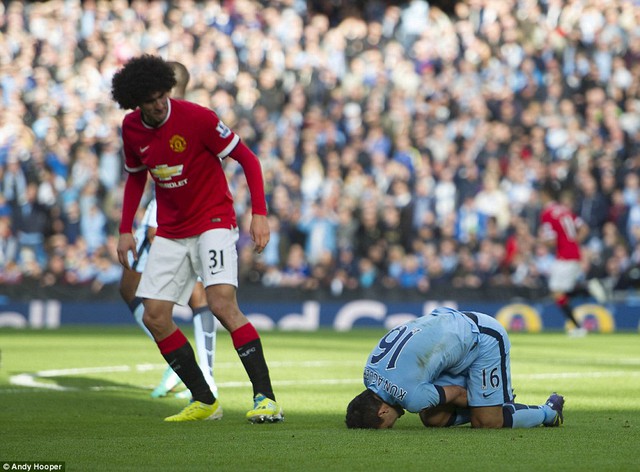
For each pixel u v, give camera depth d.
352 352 46.12
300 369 37.56
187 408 23.30
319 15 88.00
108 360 41.03
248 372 22.58
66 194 70.00
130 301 28.08
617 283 70.00
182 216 22.58
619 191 74.94
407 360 20.20
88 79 78.81
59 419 23.58
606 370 37.75
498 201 72.00
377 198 71.12
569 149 76.88
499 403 20.83
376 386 20.62
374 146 75.50
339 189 71.38
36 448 18.34
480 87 81.25
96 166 71.69
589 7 86.69
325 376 34.88
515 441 19.06
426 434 20.05
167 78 21.33
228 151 22.36
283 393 29.52
